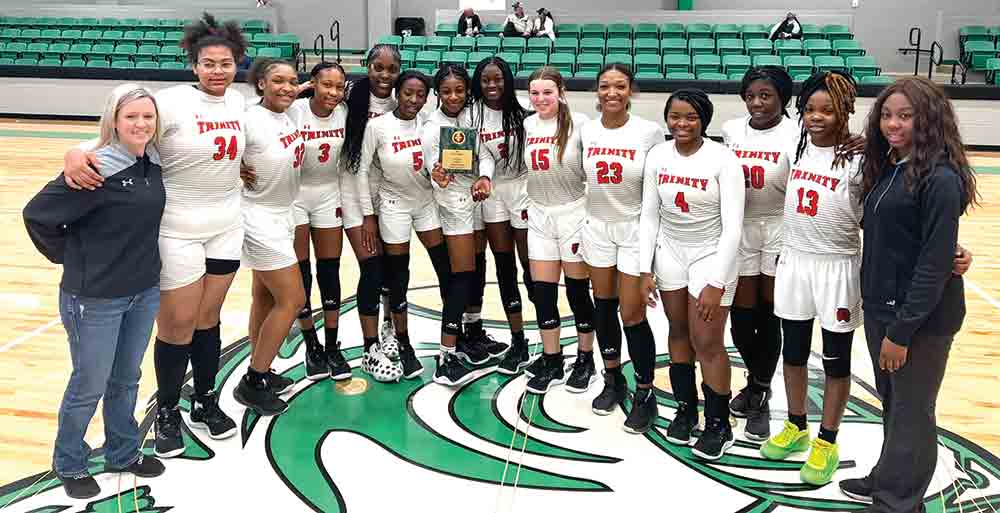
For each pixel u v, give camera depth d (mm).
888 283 2420
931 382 2436
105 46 12227
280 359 3945
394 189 3559
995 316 4617
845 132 2670
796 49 11211
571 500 2779
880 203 2395
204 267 2930
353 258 5832
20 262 5449
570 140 3252
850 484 2797
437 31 12680
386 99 3514
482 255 3828
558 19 12867
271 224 3186
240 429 3260
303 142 3291
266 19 13773
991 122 9594
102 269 2520
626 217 3152
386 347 3826
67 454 2732
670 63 10820
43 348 4047
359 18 14195
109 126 2479
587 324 3533
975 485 2881
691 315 2963
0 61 12031
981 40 12195
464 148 3373
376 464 3006
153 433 3240
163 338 2955
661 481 2902
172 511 2695
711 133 9930
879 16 12945
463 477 2922
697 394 3379
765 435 3197
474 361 3908
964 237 6273
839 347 2770
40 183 7688
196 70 2818
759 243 3057
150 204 2566
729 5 13500
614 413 3420
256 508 2717
